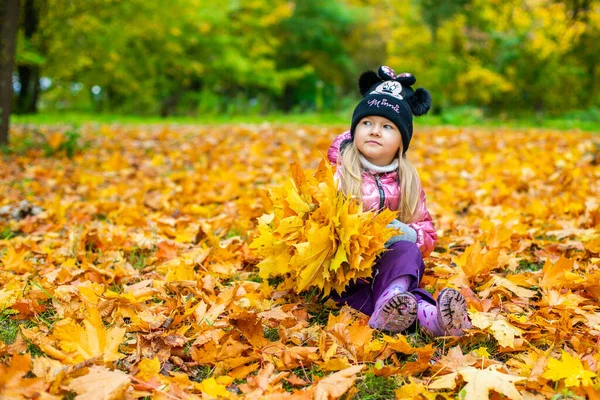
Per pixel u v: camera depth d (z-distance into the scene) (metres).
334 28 26.92
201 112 19.42
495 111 17.83
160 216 4.14
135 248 3.38
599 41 15.62
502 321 2.16
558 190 4.87
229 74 21.62
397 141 2.55
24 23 13.20
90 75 16.92
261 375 1.85
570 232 3.48
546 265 2.70
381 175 2.60
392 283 2.32
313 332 2.23
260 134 9.22
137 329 2.25
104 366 1.89
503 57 16.70
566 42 16.03
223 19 20.30
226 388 1.88
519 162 6.34
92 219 4.27
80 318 2.29
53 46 14.55
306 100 30.28
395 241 2.47
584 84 17.19
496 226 3.54
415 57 18.25
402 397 1.78
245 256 3.14
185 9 16.92
